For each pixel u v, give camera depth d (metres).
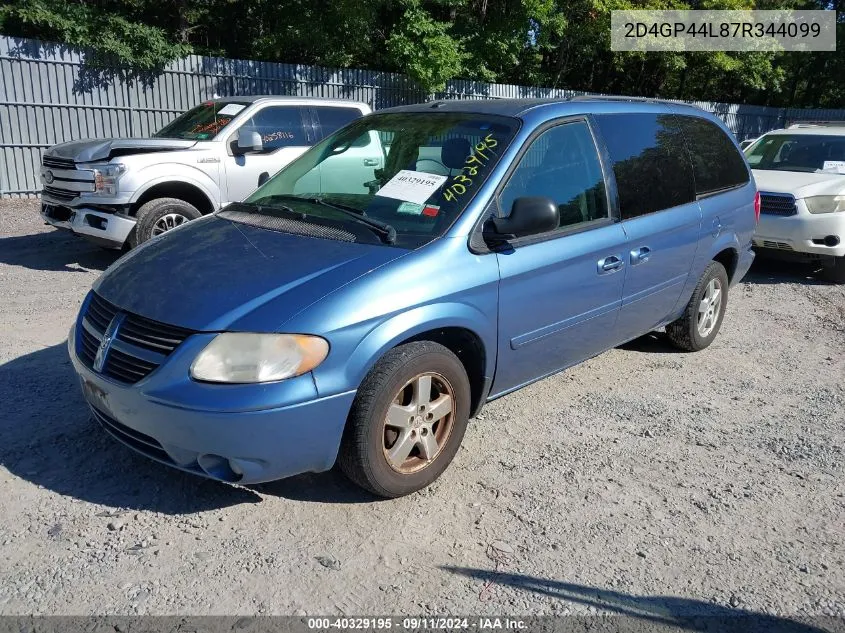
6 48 12.77
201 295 3.39
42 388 4.75
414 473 3.70
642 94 27.08
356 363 3.31
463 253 3.77
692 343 6.11
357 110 10.07
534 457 4.25
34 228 10.72
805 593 3.17
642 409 5.02
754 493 3.98
